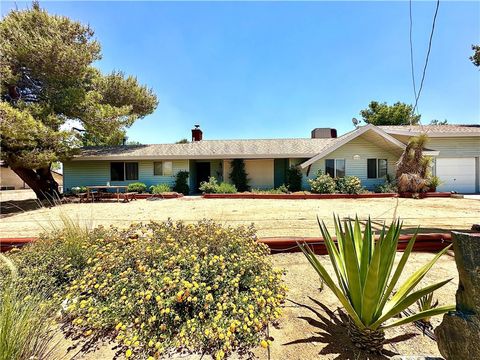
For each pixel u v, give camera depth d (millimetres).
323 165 14938
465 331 1515
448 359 1602
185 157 15352
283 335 2137
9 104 9781
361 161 14797
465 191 13891
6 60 10344
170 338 2016
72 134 11445
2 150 9773
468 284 1550
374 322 1837
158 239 2984
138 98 16141
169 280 2145
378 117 28344
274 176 17203
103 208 9969
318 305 2613
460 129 14234
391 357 1848
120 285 2344
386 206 9609
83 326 2248
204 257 2541
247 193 13797
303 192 13695
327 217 7352
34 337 1907
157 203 11641
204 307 2135
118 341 2051
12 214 8852
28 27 10844
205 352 1948
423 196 12219
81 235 3324
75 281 2572
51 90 11672
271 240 4070
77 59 11445
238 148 16766
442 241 4070
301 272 3404
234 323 1969
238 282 2434
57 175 30031
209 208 9594
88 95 12305
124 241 3303
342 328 2227
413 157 12531
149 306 2129
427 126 15469
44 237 3377
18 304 1938
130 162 16344
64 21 11664
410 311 2412
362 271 1985
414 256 3850
